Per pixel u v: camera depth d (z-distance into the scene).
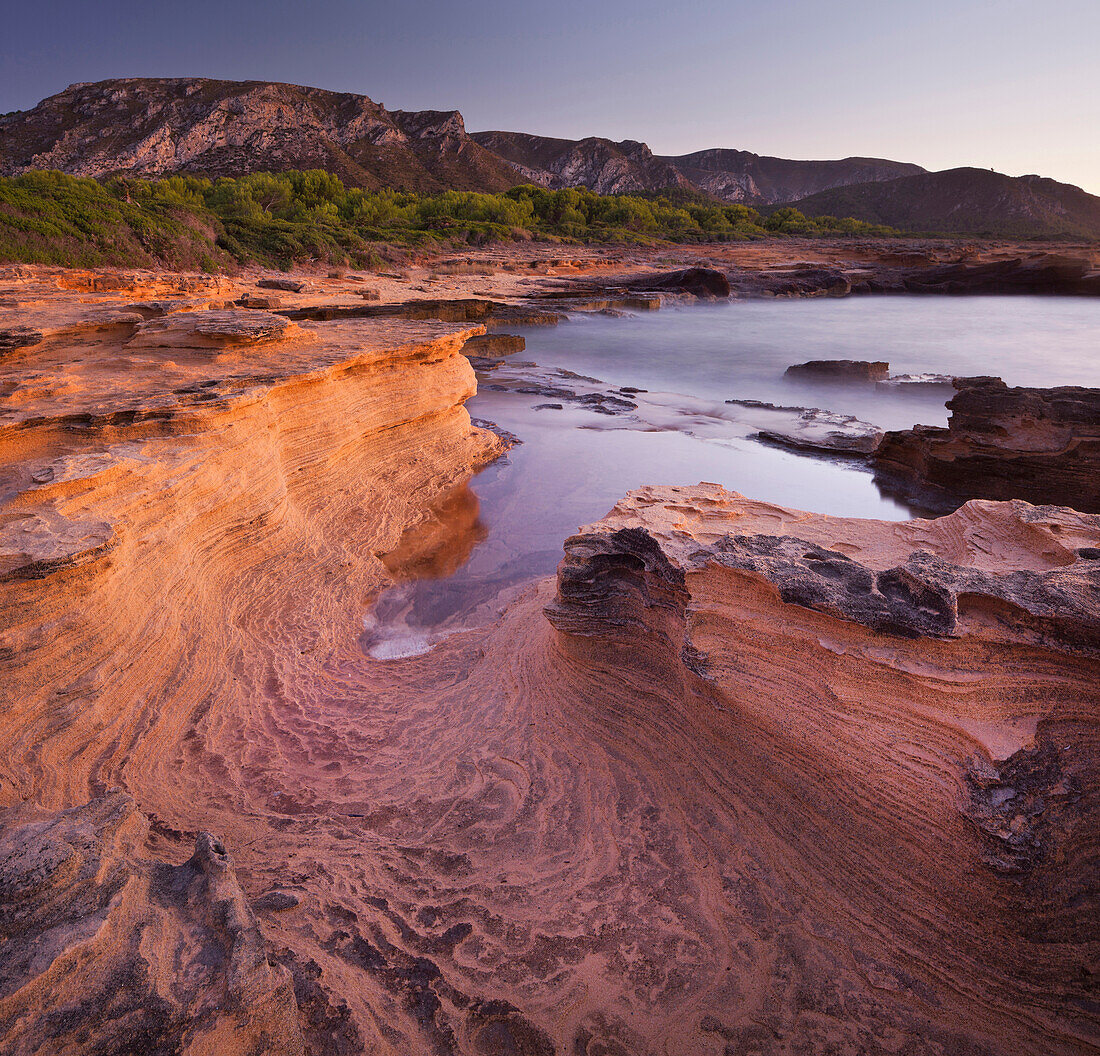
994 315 55.62
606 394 27.03
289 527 11.96
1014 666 5.03
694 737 6.62
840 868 5.21
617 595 7.66
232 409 11.02
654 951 5.00
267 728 8.26
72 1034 2.62
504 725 8.00
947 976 4.51
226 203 76.06
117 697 7.26
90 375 12.71
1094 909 4.25
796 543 6.76
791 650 5.89
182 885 3.48
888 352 38.22
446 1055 4.07
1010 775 4.51
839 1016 4.46
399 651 10.56
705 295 66.12
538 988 4.69
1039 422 14.97
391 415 15.98
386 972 4.63
